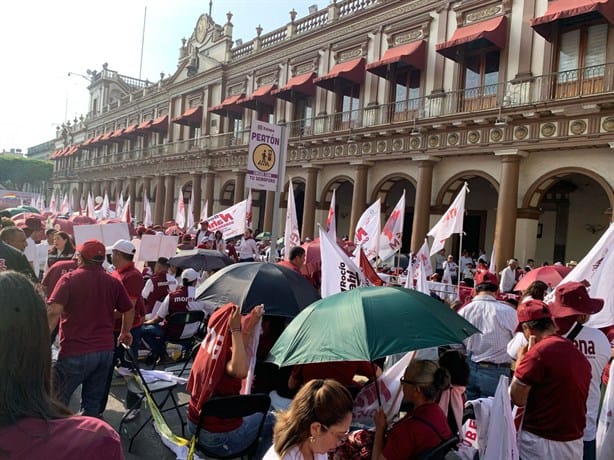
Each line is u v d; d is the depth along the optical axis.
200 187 34.06
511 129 16.55
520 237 16.80
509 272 13.95
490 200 23.00
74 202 58.31
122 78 58.19
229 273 5.62
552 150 16.06
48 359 1.61
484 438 4.14
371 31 22.38
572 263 12.83
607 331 6.60
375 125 20.64
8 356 1.49
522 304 4.32
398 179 21.41
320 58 25.19
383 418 3.81
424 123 18.70
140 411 6.09
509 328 6.09
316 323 3.94
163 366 8.23
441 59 19.36
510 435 3.83
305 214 24.69
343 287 6.57
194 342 8.72
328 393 2.82
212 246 15.98
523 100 16.48
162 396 6.95
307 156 24.67
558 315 4.46
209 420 4.23
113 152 50.12
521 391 3.95
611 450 4.27
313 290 5.78
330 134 22.77
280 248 20.14
